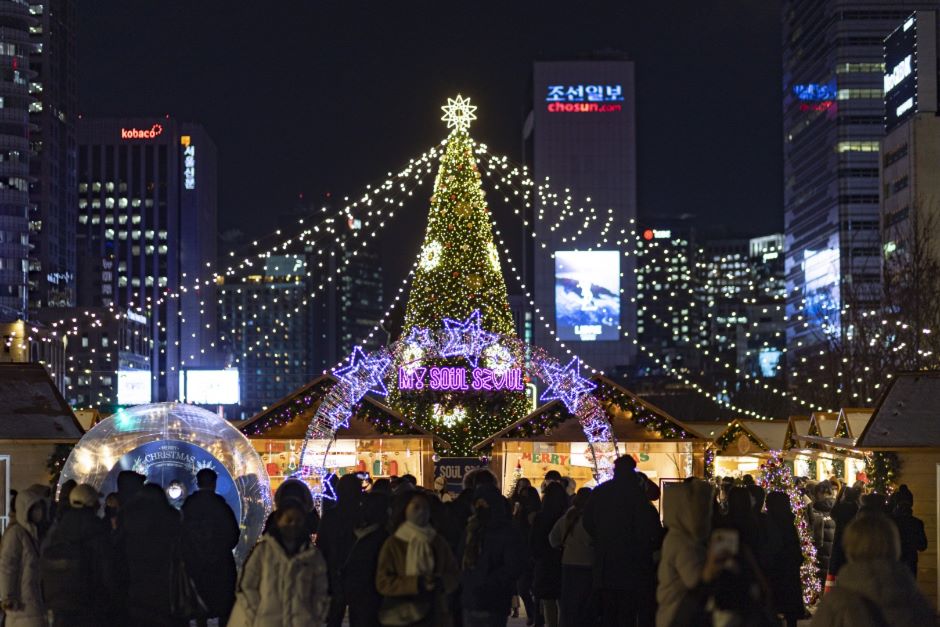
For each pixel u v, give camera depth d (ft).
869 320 215.51
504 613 51.26
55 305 595.47
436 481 79.20
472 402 129.08
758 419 160.56
